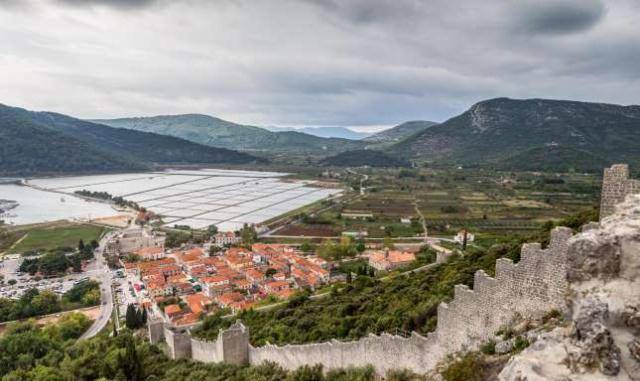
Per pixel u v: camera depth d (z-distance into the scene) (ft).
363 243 599.98
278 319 258.98
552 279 79.61
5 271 526.98
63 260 531.50
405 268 412.16
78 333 350.02
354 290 320.50
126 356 201.57
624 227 60.13
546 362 58.13
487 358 83.25
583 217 192.95
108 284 482.28
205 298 403.13
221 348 184.24
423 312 143.43
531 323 81.61
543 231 213.87
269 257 532.73
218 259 543.39
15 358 270.26
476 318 93.40
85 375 221.66
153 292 431.02
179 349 219.20
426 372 103.76
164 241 654.12
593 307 56.49
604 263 59.93
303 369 141.28
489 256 234.99
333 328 193.36
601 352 54.08
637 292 56.03
